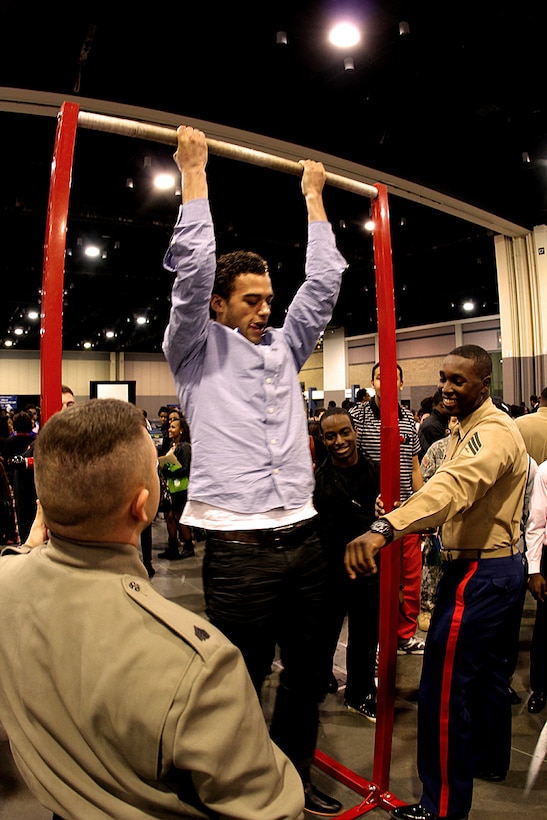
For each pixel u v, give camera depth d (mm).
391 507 1746
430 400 5848
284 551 1267
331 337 20109
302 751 1425
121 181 7621
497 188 7934
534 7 4887
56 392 1229
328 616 1386
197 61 5121
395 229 9609
